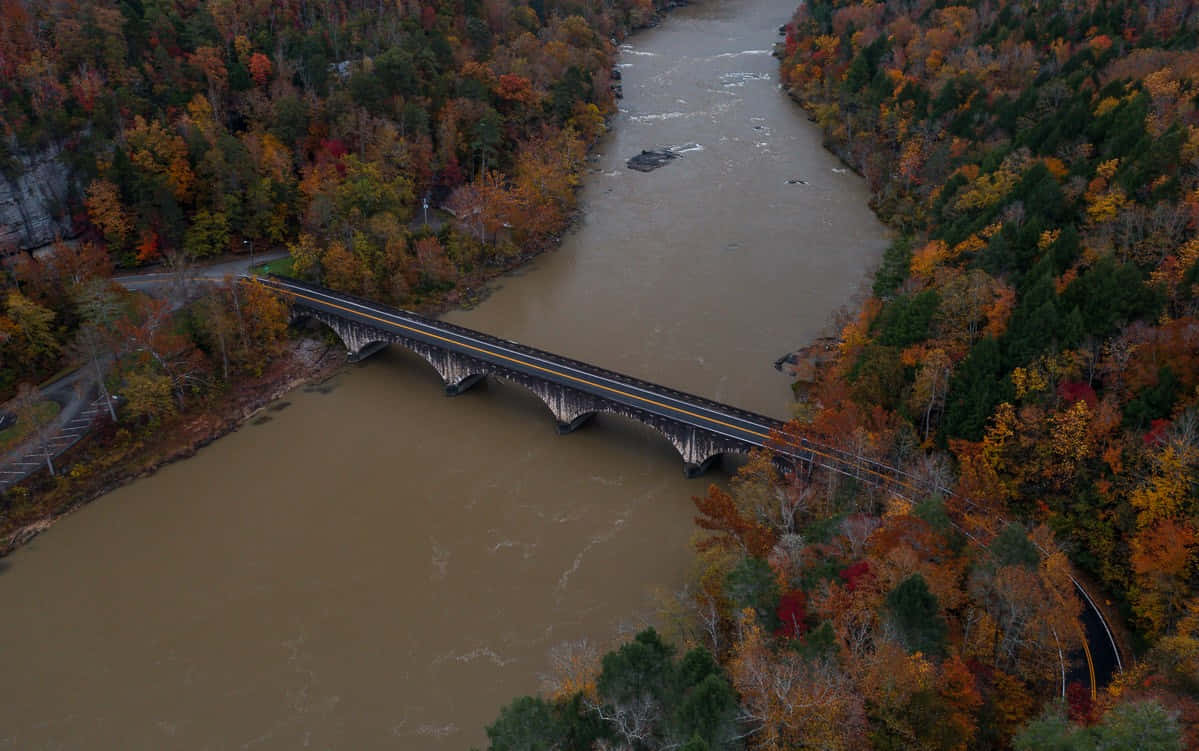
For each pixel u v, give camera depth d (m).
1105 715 58.12
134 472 120.50
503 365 129.12
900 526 80.81
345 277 154.62
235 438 128.38
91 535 110.81
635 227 187.62
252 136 168.62
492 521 111.19
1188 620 72.75
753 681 65.44
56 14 162.12
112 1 175.00
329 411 134.25
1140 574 83.44
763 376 135.38
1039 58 195.00
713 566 87.38
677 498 113.94
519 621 96.50
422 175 183.62
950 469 99.44
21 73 149.00
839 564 81.06
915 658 65.31
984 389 100.06
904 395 107.31
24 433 117.88
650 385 123.56
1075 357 98.31
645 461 121.50
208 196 161.50
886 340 116.25
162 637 96.25
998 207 134.38
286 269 160.12
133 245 154.50
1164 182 116.94
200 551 107.69
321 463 122.75
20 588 103.19
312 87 186.50
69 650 95.06
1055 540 90.94
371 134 176.88
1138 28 190.75
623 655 68.25
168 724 86.88
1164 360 94.00
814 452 101.38
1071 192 129.12
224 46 184.50
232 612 99.00
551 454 123.62
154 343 127.00
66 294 134.62
